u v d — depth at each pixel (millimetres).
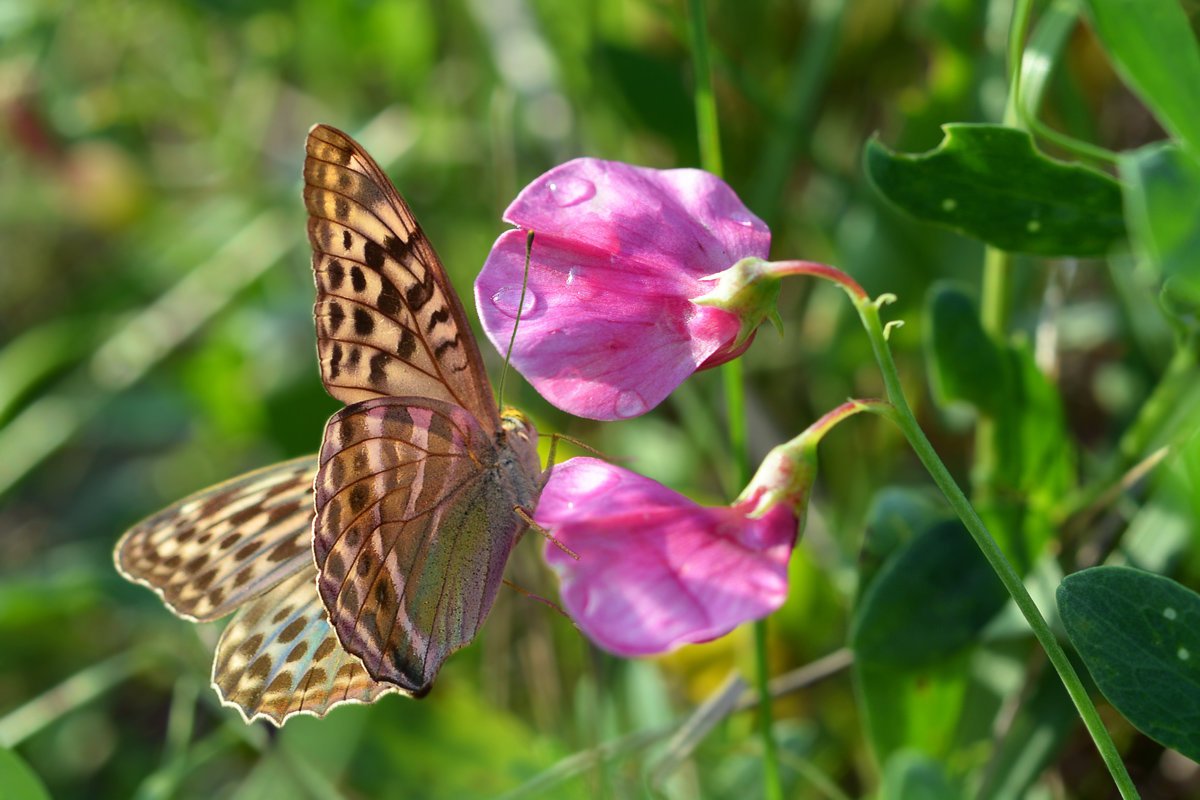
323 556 338
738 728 408
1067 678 323
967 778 380
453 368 349
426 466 347
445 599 355
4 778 357
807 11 482
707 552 321
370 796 398
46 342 538
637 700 411
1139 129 438
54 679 472
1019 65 350
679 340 332
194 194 605
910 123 423
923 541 359
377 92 571
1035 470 374
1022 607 323
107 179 601
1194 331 355
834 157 478
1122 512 372
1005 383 370
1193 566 364
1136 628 324
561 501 327
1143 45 328
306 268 526
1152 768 392
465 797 396
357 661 359
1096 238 347
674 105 456
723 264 334
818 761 403
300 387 480
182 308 530
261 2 531
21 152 596
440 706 400
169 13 568
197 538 362
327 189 335
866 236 429
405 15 520
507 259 334
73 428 513
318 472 335
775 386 458
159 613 442
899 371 432
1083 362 444
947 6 419
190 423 558
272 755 395
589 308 332
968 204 346
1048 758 367
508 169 440
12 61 583
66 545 569
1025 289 419
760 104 435
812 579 404
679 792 401
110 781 470
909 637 360
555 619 418
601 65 453
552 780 380
